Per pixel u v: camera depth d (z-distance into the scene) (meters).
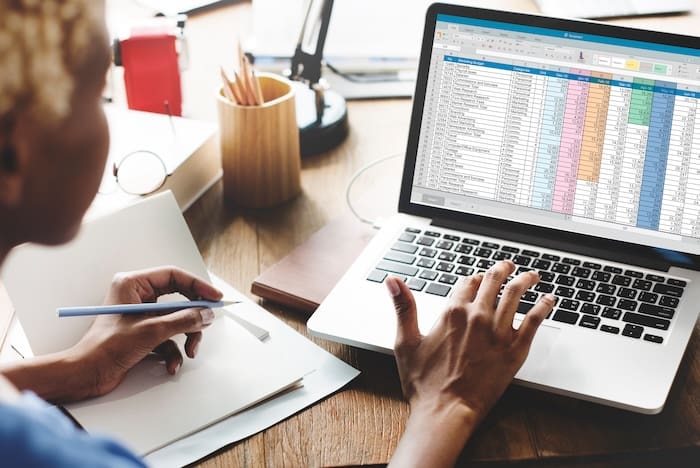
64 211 0.52
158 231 0.94
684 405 0.83
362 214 1.13
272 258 1.05
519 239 1.00
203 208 1.15
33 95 0.46
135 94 1.27
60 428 0.43
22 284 0.84
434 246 1.00
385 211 1.13
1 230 0.51
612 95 0.97
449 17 1.00
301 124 1.27
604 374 0.82
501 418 0.82
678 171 0.95
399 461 0.73
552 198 0.99
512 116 1.00
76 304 0.87
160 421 0.79
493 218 1.02
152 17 1.51
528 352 0.82
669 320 0.88
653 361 0.83
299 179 1.17
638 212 0.97
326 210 1.15
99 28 0.48
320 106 1.29
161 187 1.09
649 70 0.95
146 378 0.84
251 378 0.84
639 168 0.96
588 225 0.98
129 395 0.81
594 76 0.97
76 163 0.50
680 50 0.94
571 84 0.98
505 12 0.98
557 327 0.87
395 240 1.01
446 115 1.02
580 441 0.79
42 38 0.45
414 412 0.77
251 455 0.77
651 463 0.81
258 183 1.13
